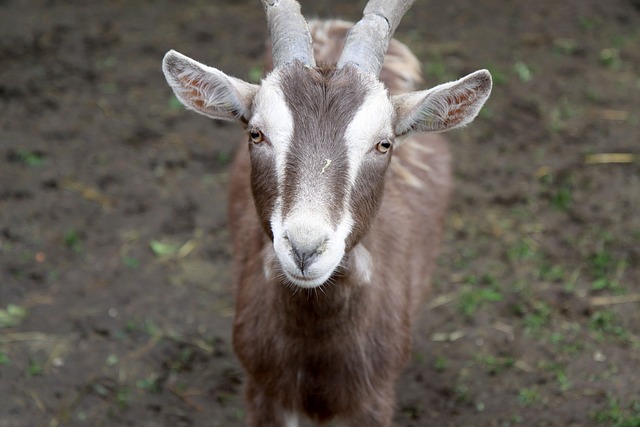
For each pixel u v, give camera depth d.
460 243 9.59
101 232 9.73
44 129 11.28
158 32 13.46
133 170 10.66
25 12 13.87
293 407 6.44
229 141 11.20
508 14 14.07
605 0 14.35
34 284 9.02
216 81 5.80
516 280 9.07
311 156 5.20
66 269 9.21
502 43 13.24
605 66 12.69
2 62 12.55
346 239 5.27
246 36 13.40
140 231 9.76
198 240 9.69
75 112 11.64
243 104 5.76
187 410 7.79
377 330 6.29
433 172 7.73
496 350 8.30
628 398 7.69
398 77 7.57
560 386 7.86
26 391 7.85
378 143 5.44
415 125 5.84
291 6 5.89
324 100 5.33
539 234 9.69
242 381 8.06
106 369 8.12
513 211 10.00
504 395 7.84
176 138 11.23
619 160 10.77
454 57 12.83
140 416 7.70
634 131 11.29
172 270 9.28
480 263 9.32
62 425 7.58
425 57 12.78
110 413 7.69
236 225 7.27
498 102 11.82
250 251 6.54
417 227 7.16
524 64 12.70
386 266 6.38
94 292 8.95
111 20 13.75
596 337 8.34
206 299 8.97
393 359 6.42
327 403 6.38
